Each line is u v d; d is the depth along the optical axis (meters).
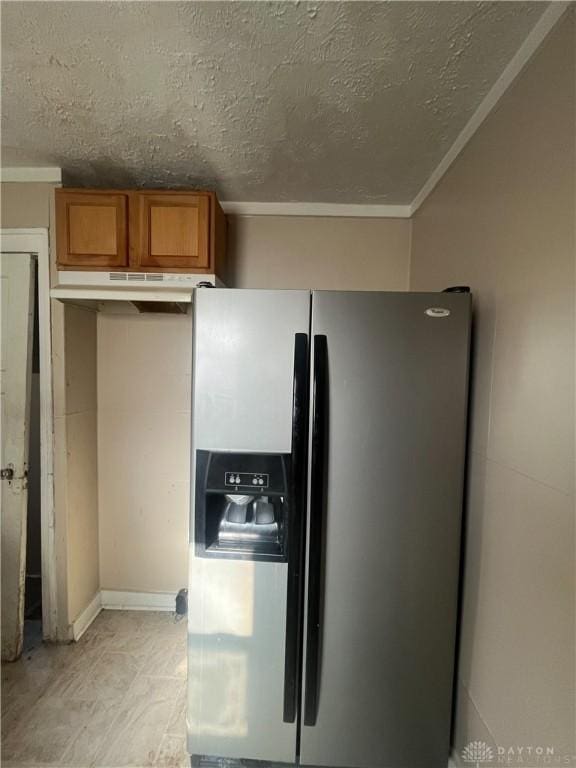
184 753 1.29
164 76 1.05
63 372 1.71
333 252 1.92
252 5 0.82
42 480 1.74
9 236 1.65
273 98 1.13
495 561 1.03
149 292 1.60
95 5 0.83
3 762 1.26
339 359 1.13
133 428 2.01
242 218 1.91
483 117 1.12
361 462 1.15
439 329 1.12
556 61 0.81
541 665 0.83
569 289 0.78
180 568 2.05
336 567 1.16
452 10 0.82
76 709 1.45
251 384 1.13
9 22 0.88
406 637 1.17
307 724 1.17
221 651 1.18
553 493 0.81
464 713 1.17
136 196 1.57
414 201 1.80
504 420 1.00
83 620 1.89
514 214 0.97
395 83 1.05
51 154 1.49
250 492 1.12
